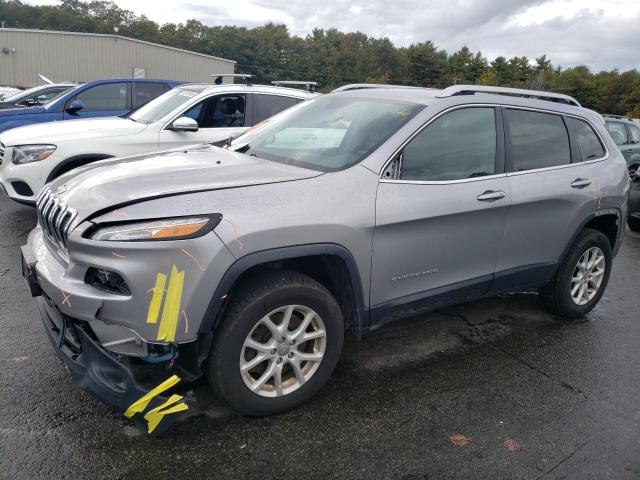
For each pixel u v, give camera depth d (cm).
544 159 413
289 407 307
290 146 364
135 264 247
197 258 253
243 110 727
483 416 320
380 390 341
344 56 11562
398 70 12075
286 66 11256
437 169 348
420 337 420
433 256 346
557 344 422
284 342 296
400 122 344
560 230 420
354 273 308
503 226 379
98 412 299
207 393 322
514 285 409
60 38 3656
